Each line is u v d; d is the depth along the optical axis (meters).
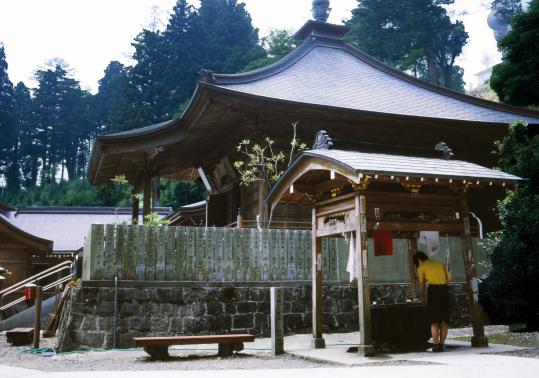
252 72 18.64
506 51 23.62
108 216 40.91
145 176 17.72
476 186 7.94
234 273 10.69
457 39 61.59
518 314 10.63
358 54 24.78
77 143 78.75
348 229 7.68
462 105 21.23
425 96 21.62
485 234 19.91
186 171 24.97
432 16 55.34
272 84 18.20
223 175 20.69
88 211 41.03
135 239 10.03
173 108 51.31
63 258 30.52
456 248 13.07
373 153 8.23
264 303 10.73
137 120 49.72
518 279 10.24
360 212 7.25
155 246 10.15
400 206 7.72
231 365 6.70
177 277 10.21
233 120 17.06
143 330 9.68
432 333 7.57
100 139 16.02
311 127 17.16
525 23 21.53
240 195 18.22
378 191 7.61
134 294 9.78
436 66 63.19
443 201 8.01
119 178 17.75
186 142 17.94
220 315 10.29
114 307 9.57
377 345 7.70
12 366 7.25
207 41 56.47
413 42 55.38
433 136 19.09
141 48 55.03
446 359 6.38
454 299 12.49
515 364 5.70
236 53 52.06
